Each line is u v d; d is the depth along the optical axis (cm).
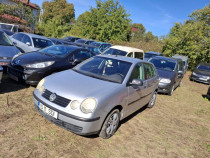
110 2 2750
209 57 1681
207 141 418
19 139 288
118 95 328
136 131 398
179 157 336
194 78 1278
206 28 1723
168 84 730
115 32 2775
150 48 2370
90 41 1823
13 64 499
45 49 605
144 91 443
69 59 571
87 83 333
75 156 276
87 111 280
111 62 417
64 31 3070
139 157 310
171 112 575
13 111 367
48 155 266
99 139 333
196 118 559
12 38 844
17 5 2331
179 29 1820
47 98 308
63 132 331
